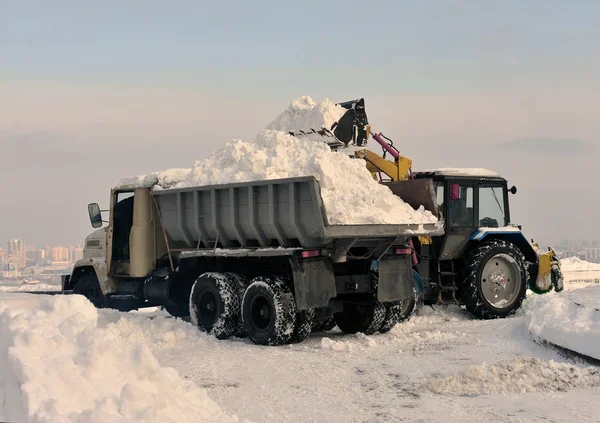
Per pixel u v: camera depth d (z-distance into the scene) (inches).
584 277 783.7
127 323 430.6
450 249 519.2
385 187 445.7
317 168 412.8
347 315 457.4
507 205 545.0
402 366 326.6
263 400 263.7
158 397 181.5
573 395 263.6
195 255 460.8
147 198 509.4
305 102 501.4
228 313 422.3
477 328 442.0
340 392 275.7
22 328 213.5
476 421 230.1
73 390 182.4
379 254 429.7
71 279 561.6
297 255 395.5
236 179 431.5
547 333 364.8
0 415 184.7
